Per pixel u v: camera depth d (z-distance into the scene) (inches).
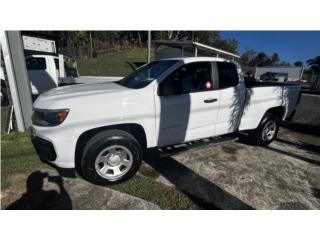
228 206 101.2
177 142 128.1
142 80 126.6
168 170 130.3
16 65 166.7
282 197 110.0
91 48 1395.2
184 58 128.5
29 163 128.1
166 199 103.6
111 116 104.2
